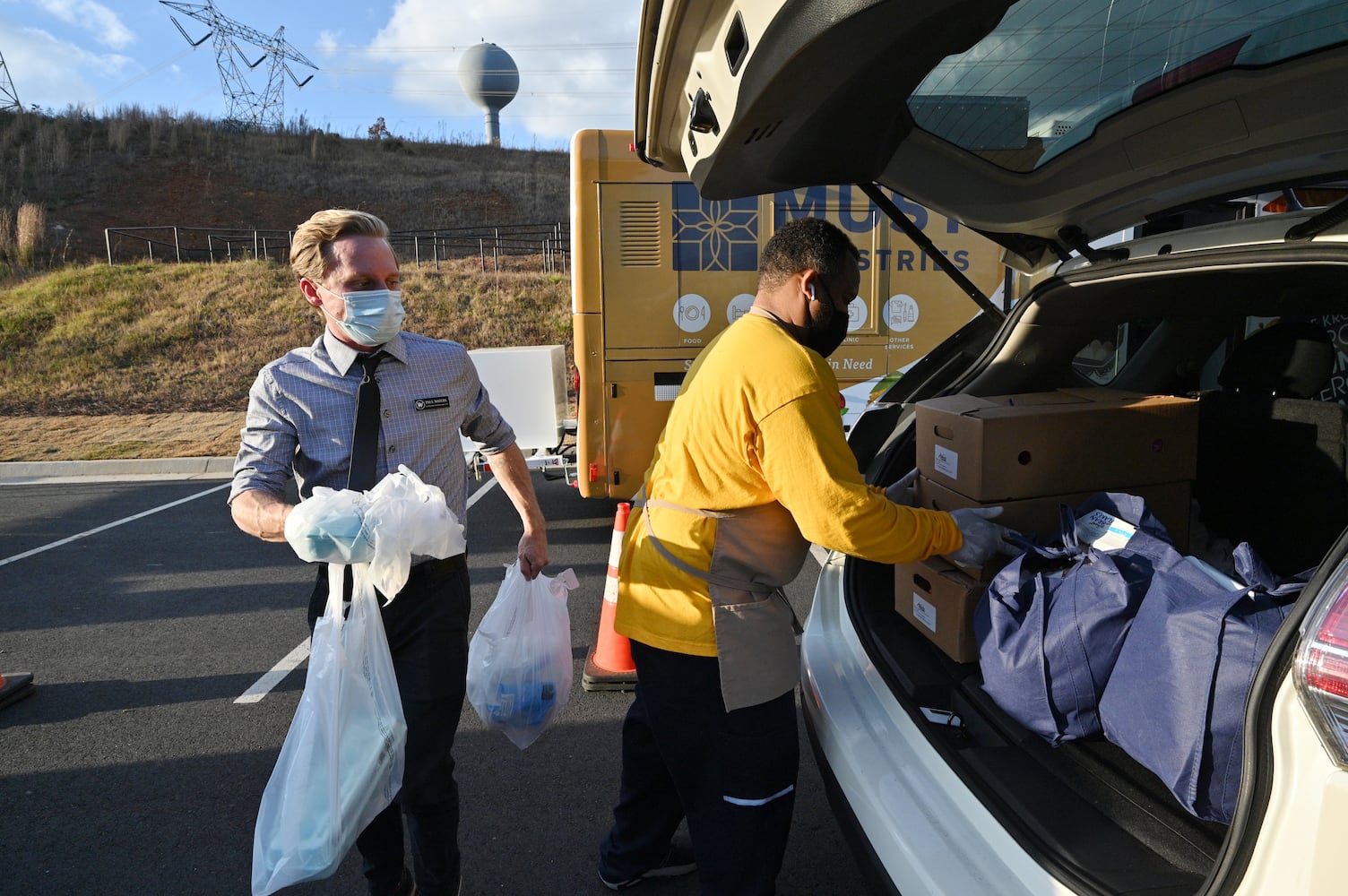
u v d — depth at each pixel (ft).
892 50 4.01
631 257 18.56
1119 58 5.60
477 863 8.10
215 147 100.27
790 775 5.89
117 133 97.66
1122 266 6.97
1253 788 3.21
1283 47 4.87
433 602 6.23
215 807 9.14
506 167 112.88
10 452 31.73
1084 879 4.03
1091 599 5.35
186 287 52.90
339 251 5.84
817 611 7.83
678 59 4.92
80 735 10.78
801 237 5.64
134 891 7.79
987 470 6.75
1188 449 7.41
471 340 48.47
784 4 3.50
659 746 6.13
